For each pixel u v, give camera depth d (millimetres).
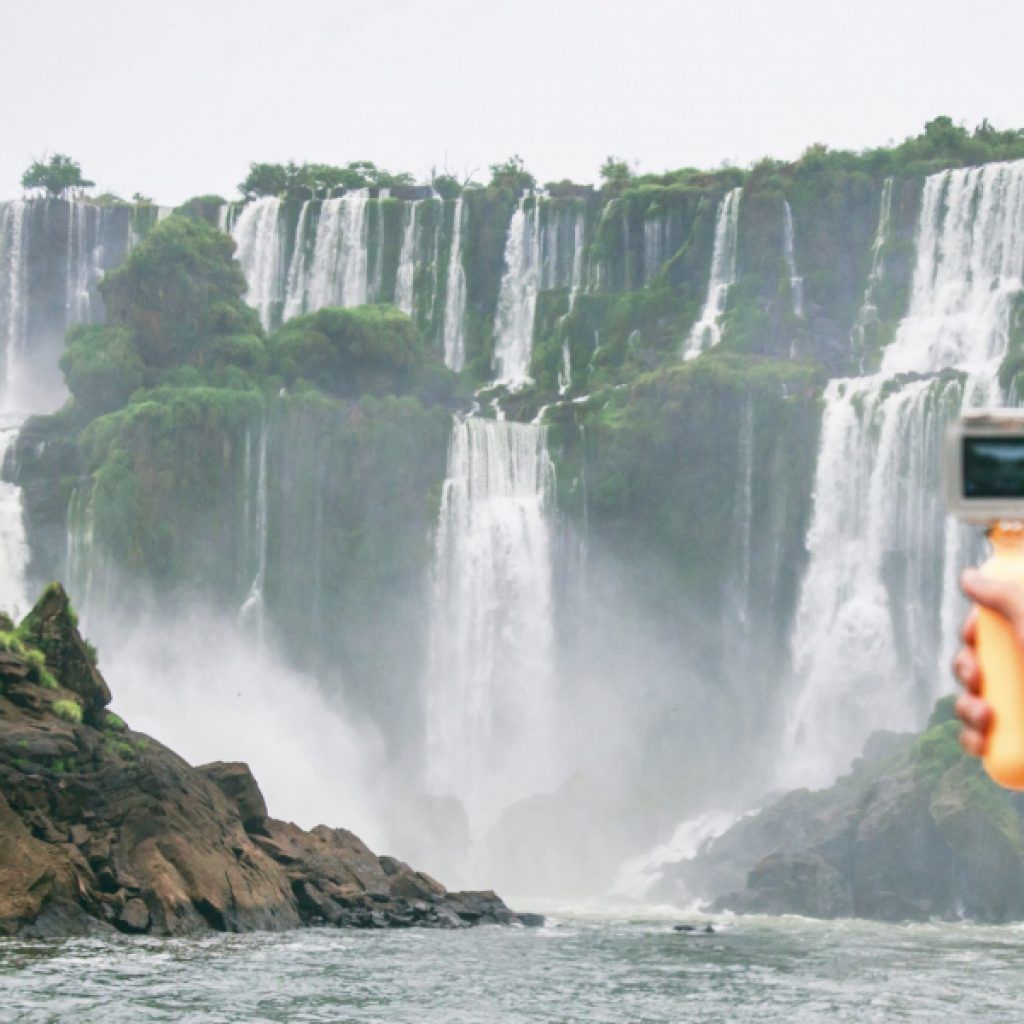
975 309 113938
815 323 119500
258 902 54312
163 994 36906
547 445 111312
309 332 116750
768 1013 38688
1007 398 101188
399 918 59125
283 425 109500
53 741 51906
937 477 102875
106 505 106438
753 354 116500
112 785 52406
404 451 109125
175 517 107250
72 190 149750
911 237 119062
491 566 108875
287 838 62156
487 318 128875
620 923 68000
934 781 79750
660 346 121938
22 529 110125
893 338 116312
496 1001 38875
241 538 108625
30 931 46000
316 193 139250
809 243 121062
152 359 116438
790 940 60875
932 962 52781
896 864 78250
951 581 102312
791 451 107750
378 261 130250
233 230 133625
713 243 123875
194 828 54094
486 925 61719
